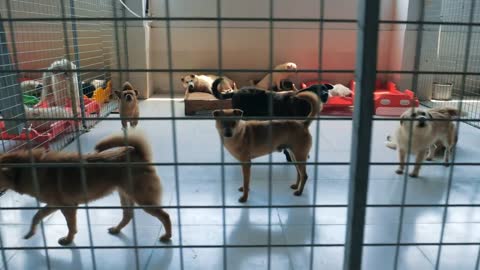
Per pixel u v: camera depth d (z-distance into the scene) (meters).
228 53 6.17
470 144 3.77
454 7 4.93
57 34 4.39
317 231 2.11
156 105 5.33
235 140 2.44
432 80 5.41
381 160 3.27
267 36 6.12
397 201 2.52
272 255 1.88
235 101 3.67
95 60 5.30
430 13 5.35
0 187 1.91
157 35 6.05
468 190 2.70
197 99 4.65
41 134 3.25
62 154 1.96
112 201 2.46
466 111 4.65
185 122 4.46
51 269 1.80
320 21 1.13
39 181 1.89
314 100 2.49
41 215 1.97
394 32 5.84
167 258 1.87
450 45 5.13
